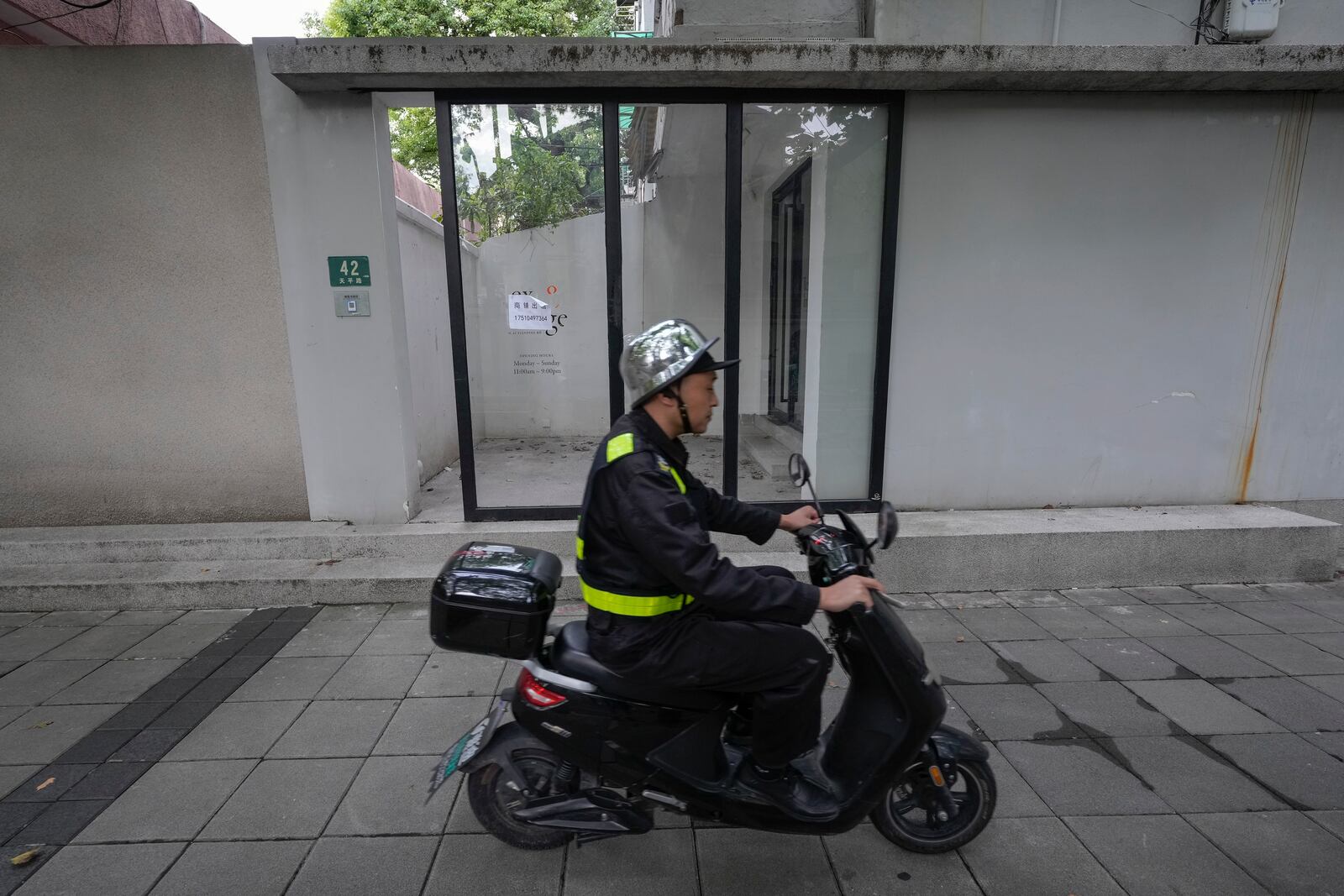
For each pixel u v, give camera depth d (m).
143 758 2.65
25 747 2.72
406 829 2.29
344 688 3.16
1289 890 2.05
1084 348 4.54
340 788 2.49
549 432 4.82
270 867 2.13
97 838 2.24
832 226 4.47
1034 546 4.21
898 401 4.56
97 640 3.62
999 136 4.27
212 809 2.38
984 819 2.16
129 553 4.22
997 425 4.61
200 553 4.25
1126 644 3.57
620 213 4.43
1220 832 2.28
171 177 4.09
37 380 4.29
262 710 2.98
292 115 4.05
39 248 4.14
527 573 1.95
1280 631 3.71
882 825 2.18
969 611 3.97
